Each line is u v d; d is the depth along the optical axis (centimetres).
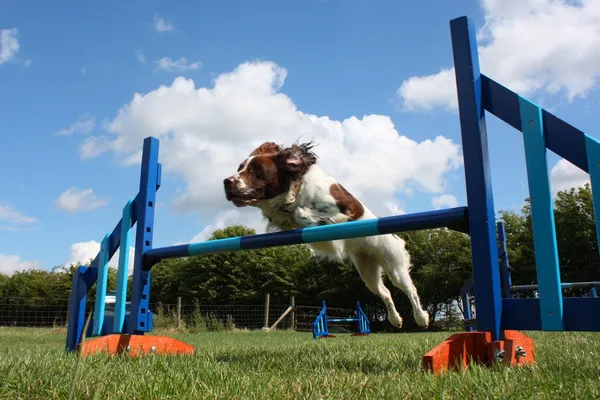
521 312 268
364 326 1347
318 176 491
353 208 498
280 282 3212
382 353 385
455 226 290
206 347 554
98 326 421
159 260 414
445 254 2398
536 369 242
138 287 404
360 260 569
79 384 186
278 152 469
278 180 461
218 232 4016
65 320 2433
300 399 177
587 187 2184
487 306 270
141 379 216
